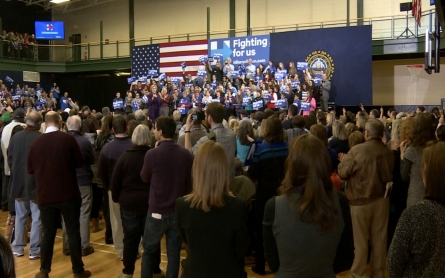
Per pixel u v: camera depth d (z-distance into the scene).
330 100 15.00
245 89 14.41
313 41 15.23
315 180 2.13
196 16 21.58
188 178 3.66
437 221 1.89
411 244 1.92
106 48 22.81
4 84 20.89
